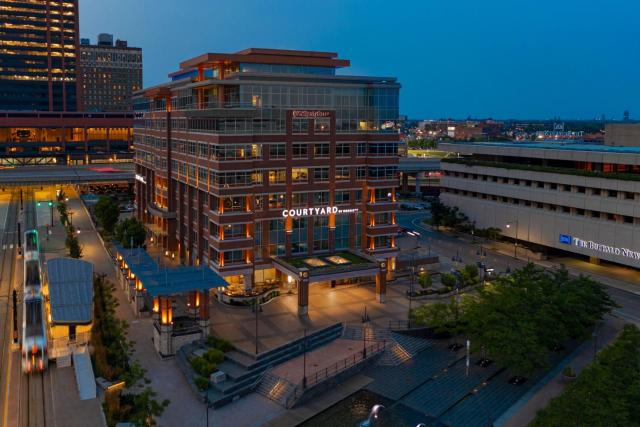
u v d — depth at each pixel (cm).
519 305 7525
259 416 6256
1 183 18662
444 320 8038
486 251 13600
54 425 5841
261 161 9794
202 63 10700
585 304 8112
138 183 15712
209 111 9550
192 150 10881
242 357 7350
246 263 9800
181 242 11900
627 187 11075
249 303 9356
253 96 9812
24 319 7944
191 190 11162
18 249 13338
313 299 9731
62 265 9650
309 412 6353
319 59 11219
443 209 15550
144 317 8981
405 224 16750
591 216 11962
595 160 12356
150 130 13950
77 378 6781
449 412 6397
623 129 15588
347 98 10462
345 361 7338
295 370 7112
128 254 10494
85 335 7944
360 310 9256
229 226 9606
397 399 6694
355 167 10650
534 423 5300
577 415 5069
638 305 9800
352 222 10756
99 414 6041
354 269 9394
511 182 13950
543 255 12888
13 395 6494
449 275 10281
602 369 5531
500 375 7281
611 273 11656
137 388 6662
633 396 5312
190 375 6944
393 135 10719
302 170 10175
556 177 12625
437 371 7419
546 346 7356
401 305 9519
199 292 7925
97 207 14275
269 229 10025
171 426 5994
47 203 19962
